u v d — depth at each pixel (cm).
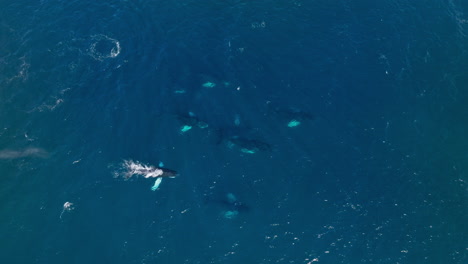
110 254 4138
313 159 4862
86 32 6088
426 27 6231
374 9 6456
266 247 4219
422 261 4169
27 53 5812
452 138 5084
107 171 4697
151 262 4100
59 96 5344
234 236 4281
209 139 4991
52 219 4344
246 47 5941
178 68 5675
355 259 4166
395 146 5000
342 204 4531
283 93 5434
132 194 4528
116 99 5328
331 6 6488
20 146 4872
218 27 6203
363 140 5041
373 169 4806
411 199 4588
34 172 4669
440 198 4606
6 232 4244
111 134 5009
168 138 4988
